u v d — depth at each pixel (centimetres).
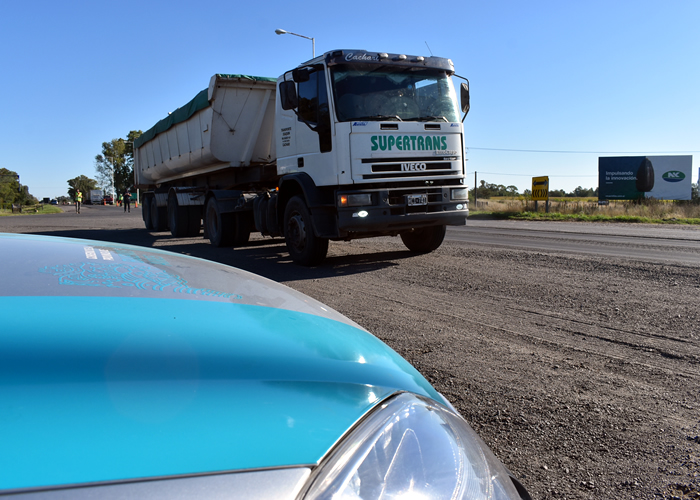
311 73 768
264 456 76
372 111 738
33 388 73
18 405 70
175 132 1279
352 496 78
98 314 99
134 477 66
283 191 859
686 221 1991
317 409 90
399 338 421
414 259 864
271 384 92
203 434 76
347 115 724
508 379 330
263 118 1048
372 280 684
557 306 522
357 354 118
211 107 1003
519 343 406
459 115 816
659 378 329
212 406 81
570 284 623
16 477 61
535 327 450
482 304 538
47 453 65
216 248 1088
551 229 1554
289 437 81
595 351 383
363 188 737
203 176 1306
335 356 112
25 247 146
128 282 124
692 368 344
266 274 745
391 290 617
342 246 1078
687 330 428
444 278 684
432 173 777
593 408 287
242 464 73
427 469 91
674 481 216
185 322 105
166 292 123
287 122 836
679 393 305
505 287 616
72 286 112
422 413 104
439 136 779
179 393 81
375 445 88
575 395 304
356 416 92
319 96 750
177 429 75
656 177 3450
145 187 1888
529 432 260
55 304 99
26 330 86
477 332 437
